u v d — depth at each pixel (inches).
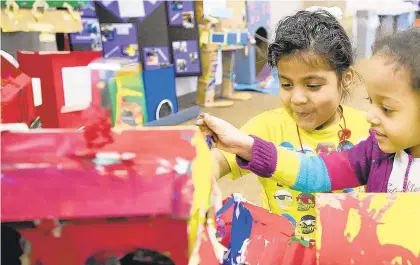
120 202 14.3
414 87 20.5
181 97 122.9
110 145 15.3
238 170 31.3
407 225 18.3
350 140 33.9
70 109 38.0
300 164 25.7
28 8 67.0
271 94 127.3
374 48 22.5
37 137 15.1
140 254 15.1
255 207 24.2
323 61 29.3
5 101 25.5
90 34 91.6
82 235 15.0
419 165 24.0
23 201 14.3
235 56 133.6
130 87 49.1
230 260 20.2
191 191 14.5
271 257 21.2
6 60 30.3
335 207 18.9
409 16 130.9
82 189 14.4
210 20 109.3
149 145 15.4
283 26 30.8
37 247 15.1
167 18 104.9
